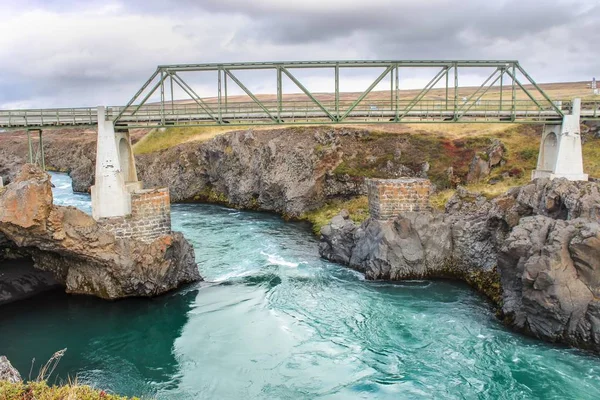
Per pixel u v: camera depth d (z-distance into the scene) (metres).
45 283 42.22
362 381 26.83
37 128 41.66
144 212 40.44
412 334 32.25
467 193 49.97
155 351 31.09
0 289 39.66
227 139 83.81
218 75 42.78
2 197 34.72
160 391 26.55
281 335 32.72
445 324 33.59
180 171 88.81
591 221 31.19
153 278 39.88
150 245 40.28
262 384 26.92
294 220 68.31
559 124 45.22
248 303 38.41
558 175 44.66
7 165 82.62
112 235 38.84
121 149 44.09
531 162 57.53
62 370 28.95
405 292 39.81
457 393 25.41
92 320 36.00
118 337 33.22
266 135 81.25
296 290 40.81
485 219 42.38
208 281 43.53
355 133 72.69
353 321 34.56
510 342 30.59
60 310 37.81
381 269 42.84
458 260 42.56
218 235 59.78
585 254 29.33
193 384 27.16
